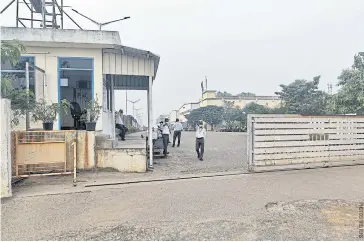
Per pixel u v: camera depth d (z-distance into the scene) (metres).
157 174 7.95
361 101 15.67
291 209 4.81
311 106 29.98
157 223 4.22
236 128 37.00
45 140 7.30
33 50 9.34
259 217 4.45
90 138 8.09
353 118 8.99
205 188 6.19
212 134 27.62
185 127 56.47
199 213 4.63
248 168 7.96
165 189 6.14
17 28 8.91
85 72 9.66
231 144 17.19
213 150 14.19
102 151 8.22
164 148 11.63
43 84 9.37
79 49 9.59
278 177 7.25
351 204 5.08
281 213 4.62
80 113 9.89
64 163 7.38
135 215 4.55
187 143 18.06
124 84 14.43
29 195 5.66
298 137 8.30
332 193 5.76
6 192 5.51
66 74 9.59
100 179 7.16
